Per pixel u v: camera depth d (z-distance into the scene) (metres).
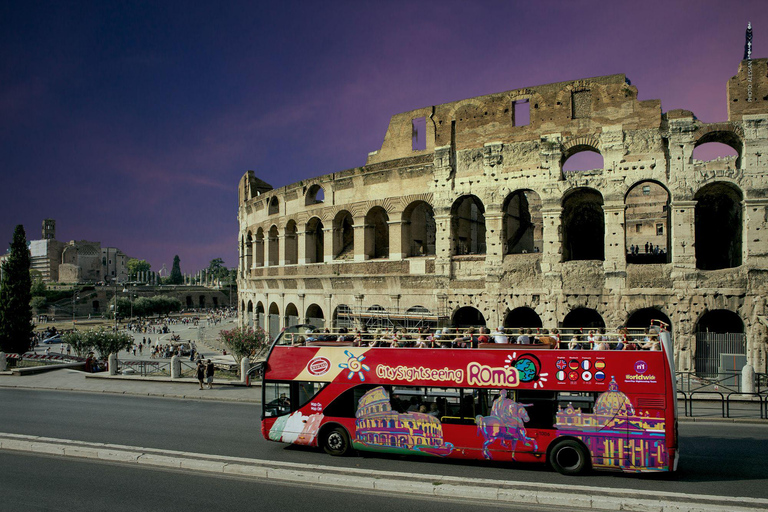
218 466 18.95
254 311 60.94
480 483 16.70
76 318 148.38
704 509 14.20
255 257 61.88
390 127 45.50
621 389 17.58
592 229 48.16
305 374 21.56
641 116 35.41
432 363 19.70
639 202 64.19
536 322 43.50
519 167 38.25
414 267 41.88
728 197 38.25
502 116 39.16
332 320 47.00
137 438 23.67
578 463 17.88
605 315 35.53
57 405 32.41
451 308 40.00
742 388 29.95
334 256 47.84
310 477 17.67
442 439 19.33
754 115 33.69
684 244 34.31
